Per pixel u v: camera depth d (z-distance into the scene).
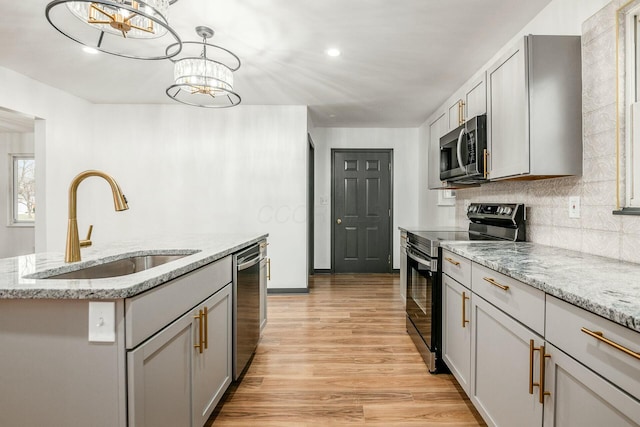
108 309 0.97
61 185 3.56
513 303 1.27
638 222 1.37
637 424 0.73
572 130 1.69
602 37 1.55
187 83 2.23
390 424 1.68
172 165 4.07
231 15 2.09
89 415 0.98
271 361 2.35
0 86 2.90
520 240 2.19
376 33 2.31
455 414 1.76
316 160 5.26
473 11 2.04
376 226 5.30
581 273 1.19
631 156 1.42
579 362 0.92
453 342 1.95
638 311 0.76
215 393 1.67
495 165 2.02
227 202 4.10
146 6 1.34
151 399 1.09
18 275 1.13
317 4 1.97
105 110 4.04
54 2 1.16
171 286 1.23
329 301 3.81
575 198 1.74
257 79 3.17
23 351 0.99
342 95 3.65
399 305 3.66
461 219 3.49
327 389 2.00
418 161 5.23
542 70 1.68
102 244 2.04
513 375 1.27
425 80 3.18
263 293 2.64
